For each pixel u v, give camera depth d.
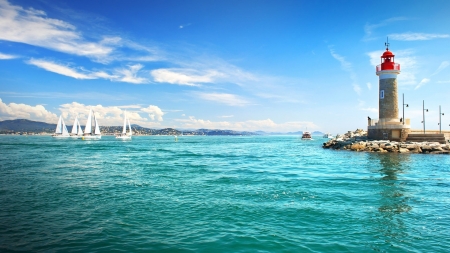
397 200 16.66
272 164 35.62
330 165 34.00
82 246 10.41
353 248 10.29
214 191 19.06
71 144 93.81
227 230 11.91
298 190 19.33
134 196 17.72
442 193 18.52
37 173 27.33
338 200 16.67
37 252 9.91
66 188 20.17
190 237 11.21
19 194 18.30
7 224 12.66
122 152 58.84
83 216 13.79
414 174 26.39
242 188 20.05
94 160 40.81
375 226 12.42
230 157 47.16
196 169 30.50
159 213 14.20
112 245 10.48
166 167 32.34
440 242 10.83
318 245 10.52
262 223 12.76
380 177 24.67
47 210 14.78
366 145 54.94
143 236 11.31
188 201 16.45
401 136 55.66
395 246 10.46
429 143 51.59
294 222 12.88
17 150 62.12
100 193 18.58
